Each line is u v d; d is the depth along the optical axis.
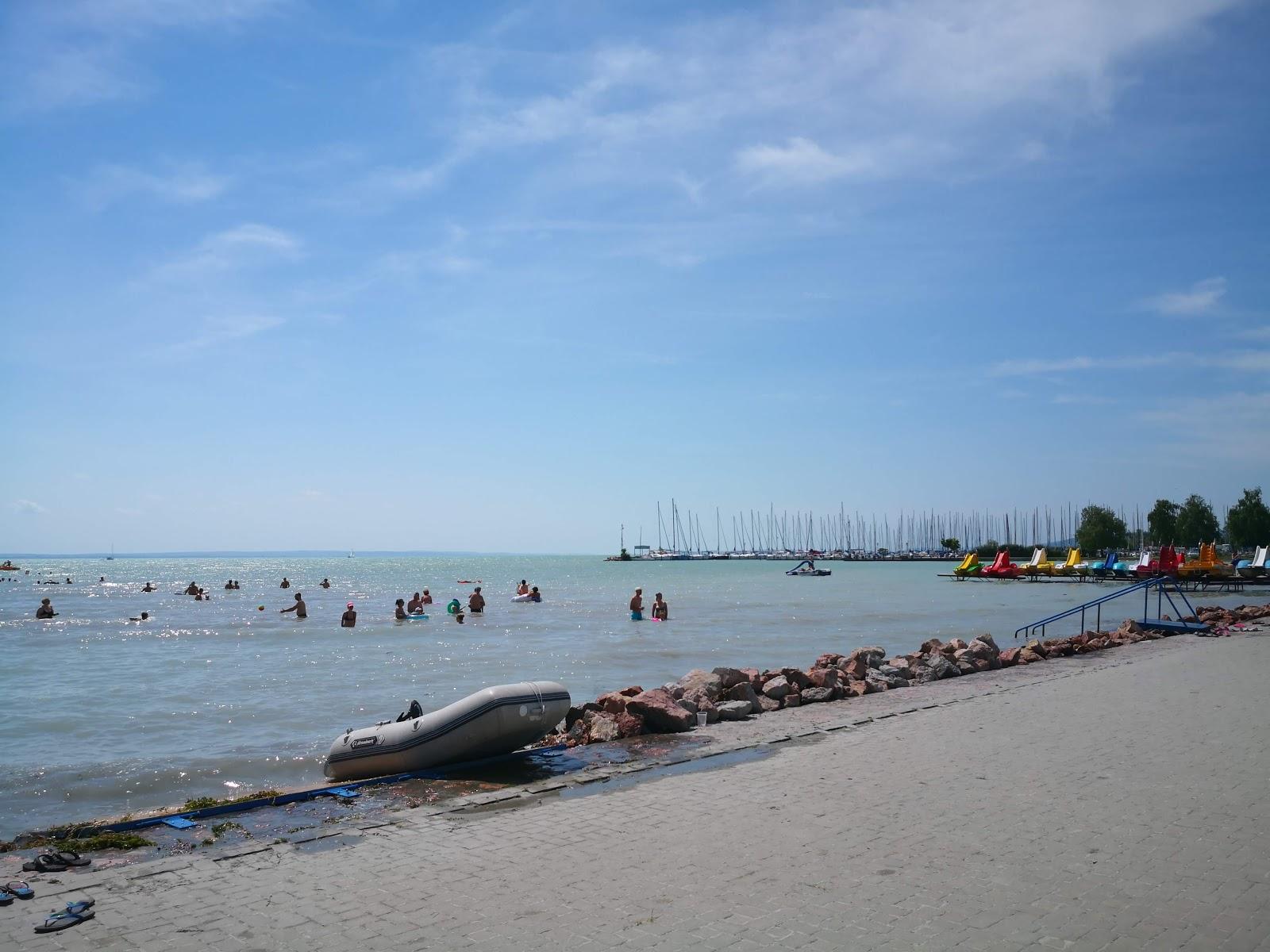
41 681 22.23
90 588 91.31
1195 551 110.81
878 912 5.35
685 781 8.96
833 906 5.46
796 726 12.07
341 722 16.38
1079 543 115.50
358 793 8.96
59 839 7.42
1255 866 6.09
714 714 12.95
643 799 8.27
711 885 5.88
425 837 7.17
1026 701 13.53
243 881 6.15
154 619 44.94
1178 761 9.28
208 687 21.02
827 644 30.27
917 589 73.94
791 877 6.02
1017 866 6.16
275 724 16.23
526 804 8.20
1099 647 22.98
